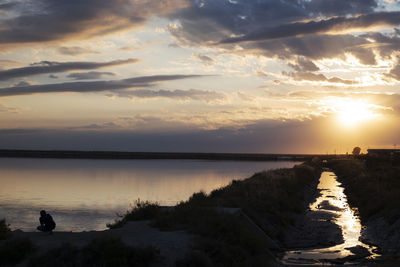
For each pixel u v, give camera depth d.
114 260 11.64
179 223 18.08
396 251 17.12
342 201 36.53
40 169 125.38
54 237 15.13
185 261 12.11
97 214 37.09
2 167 138.88
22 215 37.19
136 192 55.66
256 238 15.84
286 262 15.41
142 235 15.66
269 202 25.77
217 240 14.58
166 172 105.81
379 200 27.70
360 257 16.28
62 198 50.53
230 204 22.80
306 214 28.19
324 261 15.58
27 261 11.81
